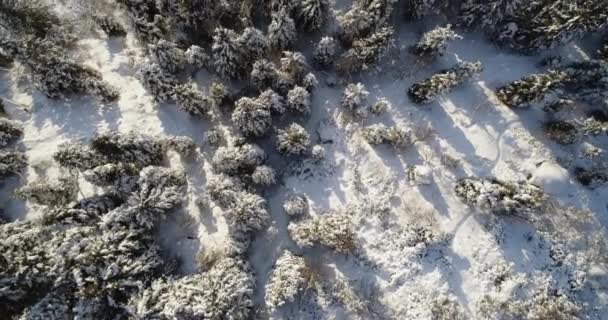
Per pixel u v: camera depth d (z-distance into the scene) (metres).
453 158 27.36
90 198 25.69
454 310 24.14
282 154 28.38
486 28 30.30
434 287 24.80
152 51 28.17
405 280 25.06
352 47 29.28
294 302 24.94
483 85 29.39
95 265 23.19
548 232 25.75
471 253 25.45
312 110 29.38
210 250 26.05
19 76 30.41
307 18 29.02
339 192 27.33
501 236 25.70
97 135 26.98
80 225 24.91
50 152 28.50
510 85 28.14
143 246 24.94
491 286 24.62
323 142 28.58
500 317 24.03
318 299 24.88
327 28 30.94
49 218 24.64
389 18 30.98
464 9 29.88
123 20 31.95
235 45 27.31
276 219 26.97
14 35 29.39
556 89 27.81
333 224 25.33
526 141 27.75
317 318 24.61
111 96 29.73
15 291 22.39
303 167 28.00
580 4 27.94
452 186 26.92
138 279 23.75
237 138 27.64
